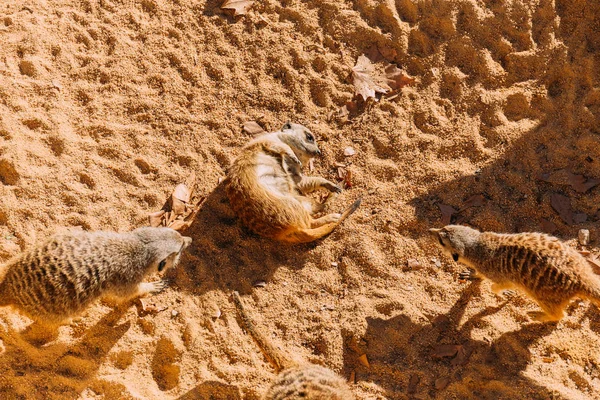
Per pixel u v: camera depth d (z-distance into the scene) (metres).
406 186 3.01
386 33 3.12
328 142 3.06
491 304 2.90
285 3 3.17
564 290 2.79
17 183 3.01
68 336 2.89
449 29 3.11
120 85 3.11
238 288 2.94
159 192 3.02
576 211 2.96
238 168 2.97
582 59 3.05
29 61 3.11
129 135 3.07
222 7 3.16
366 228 2.98
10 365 2.87
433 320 2.89
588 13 3.07
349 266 2.95
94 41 3.15
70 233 2.85
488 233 2.87
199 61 3.13
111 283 2.85
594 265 2.90
